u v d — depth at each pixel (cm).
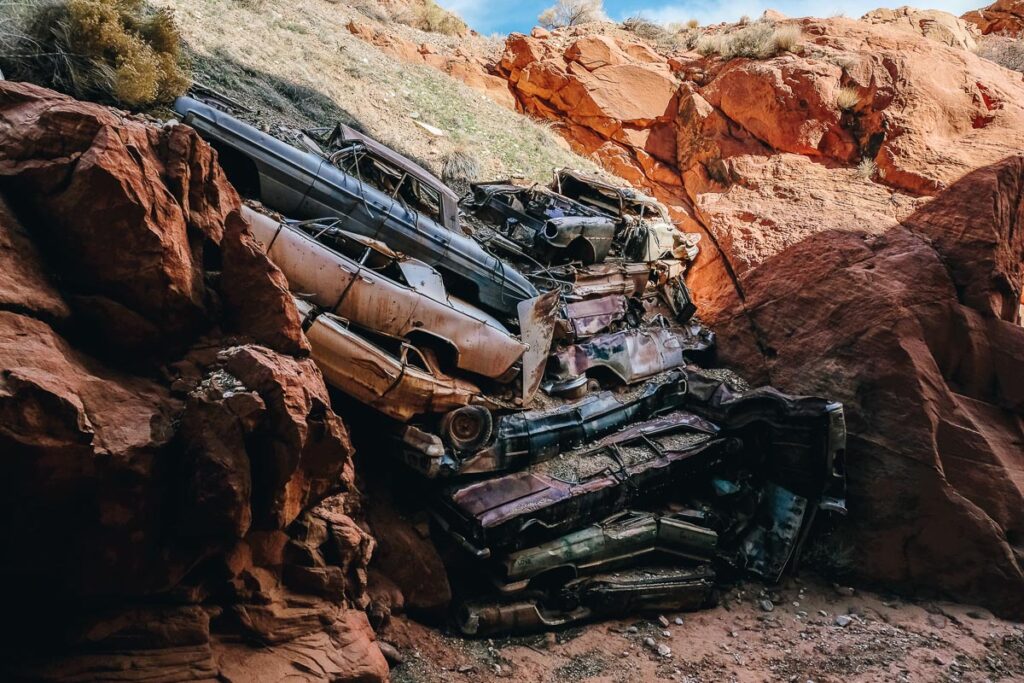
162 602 477
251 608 517
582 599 843
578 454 929
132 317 489
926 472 1046
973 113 1686
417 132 1642
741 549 1010
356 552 599
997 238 1238
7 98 499
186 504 452
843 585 1034
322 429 504
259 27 1680
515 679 702
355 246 792
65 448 394
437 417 830
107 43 944
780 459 1029
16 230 455
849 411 1123
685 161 1945
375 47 2056
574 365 1045
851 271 1232
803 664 817
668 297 1373
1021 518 1044
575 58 2159
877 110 1672
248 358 477
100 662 447
